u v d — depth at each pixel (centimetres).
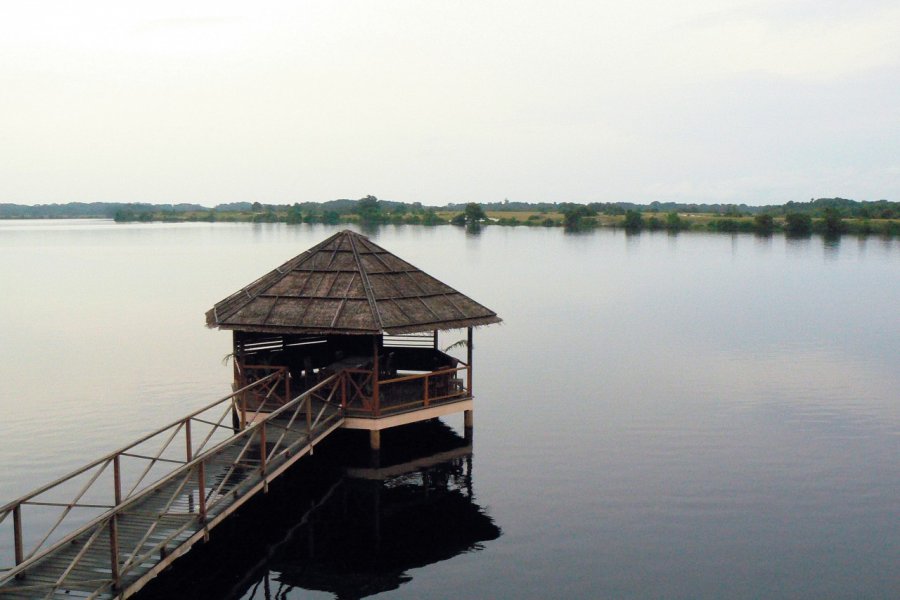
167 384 3728
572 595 1731
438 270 9925
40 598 1378
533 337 5084
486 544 1997
